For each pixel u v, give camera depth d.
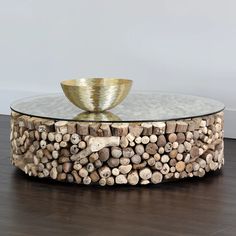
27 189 4.32
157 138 4.33
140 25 5.88
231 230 3.73
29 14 6.27
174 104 4.70
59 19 6.17
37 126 4.41
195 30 5.69
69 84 4.67
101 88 4.38
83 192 4.27
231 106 5.63
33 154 4.50
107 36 6.01
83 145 4.29
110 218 3.88
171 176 4.41
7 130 5.77
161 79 5.86
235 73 5.60
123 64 5.99
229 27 5.58
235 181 4.50
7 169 4.72
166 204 4.08
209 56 5.67
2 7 6.35
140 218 3.88
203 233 3.69
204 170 4.54
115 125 4.27
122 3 5.92
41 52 6.28
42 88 6.33
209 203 4.11
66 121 4.33
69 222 3.82
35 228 3.74
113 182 4.32
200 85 5.73
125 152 4.29
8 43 6.38
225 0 5.56
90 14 6.05
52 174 4.41
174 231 3.71
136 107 4.61
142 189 4.32
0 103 6.46
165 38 5.80
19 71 6.39
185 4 5.70
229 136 5.62
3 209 3.99
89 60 6.11
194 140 4.47
